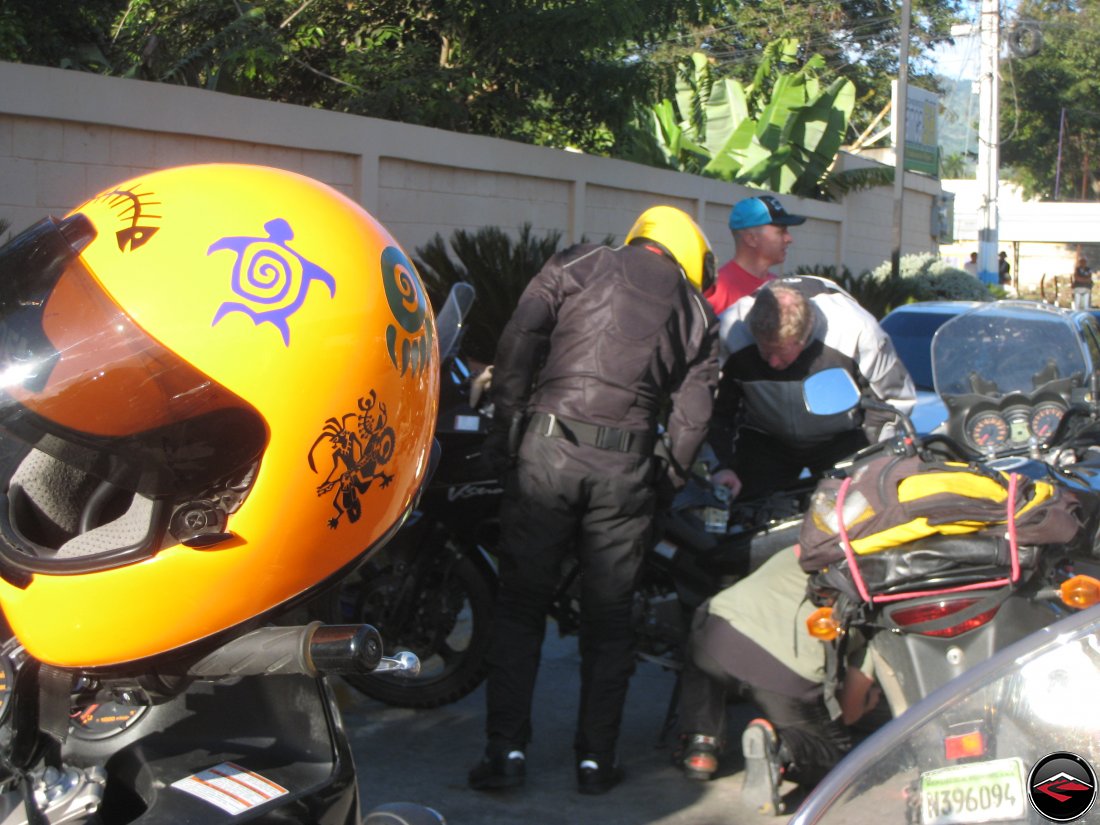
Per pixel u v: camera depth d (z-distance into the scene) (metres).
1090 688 1.47
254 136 7.68
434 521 4.27
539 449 3.72
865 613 3.27
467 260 7.62
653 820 3.64
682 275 3.88
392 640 4.27
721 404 4.54
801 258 16.02
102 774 1.53
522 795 3.81
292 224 1.54
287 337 1.46
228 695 1.69
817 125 16.02
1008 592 3.17
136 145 7.08
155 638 1.45
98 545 1.46
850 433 4.46
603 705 3.79
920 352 7.43
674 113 15.89
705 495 4.16
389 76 10.00
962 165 42.97
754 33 27.05
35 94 6.50
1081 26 45.44
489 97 10.50
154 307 1.43
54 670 1.53
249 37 9.33
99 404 1.40
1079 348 4.86
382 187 8.73
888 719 3.78
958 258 40.66
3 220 5.85
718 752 3.89
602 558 3.75
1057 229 42.59
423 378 1.68
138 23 9.39
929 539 3.19
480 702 4.62
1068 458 4.49
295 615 2.05
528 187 10.18
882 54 31.45
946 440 3.65
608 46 10.26
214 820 1.45
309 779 1.58
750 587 3.66
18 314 1.44
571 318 3.77
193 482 1.43
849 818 1.50
